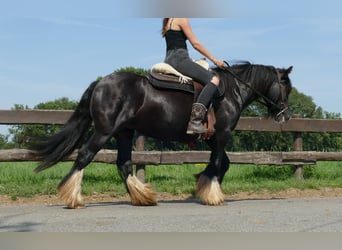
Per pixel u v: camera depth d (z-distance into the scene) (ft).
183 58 24.52
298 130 36.09
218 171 25.68
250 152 34.76
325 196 30.32
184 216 21.74
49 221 20.45
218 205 25.36
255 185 32.91
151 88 24.48
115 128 23.67
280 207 24.75
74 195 24.09
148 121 24.49
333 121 36.55
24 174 33.47
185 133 25.12
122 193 29.89
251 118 35.29
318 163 45.14
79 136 24.82
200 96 24.21
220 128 25.31
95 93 23.79
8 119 31.48
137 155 32.63
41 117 31.73
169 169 39.99
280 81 27.30
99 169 37.06
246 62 26.89
